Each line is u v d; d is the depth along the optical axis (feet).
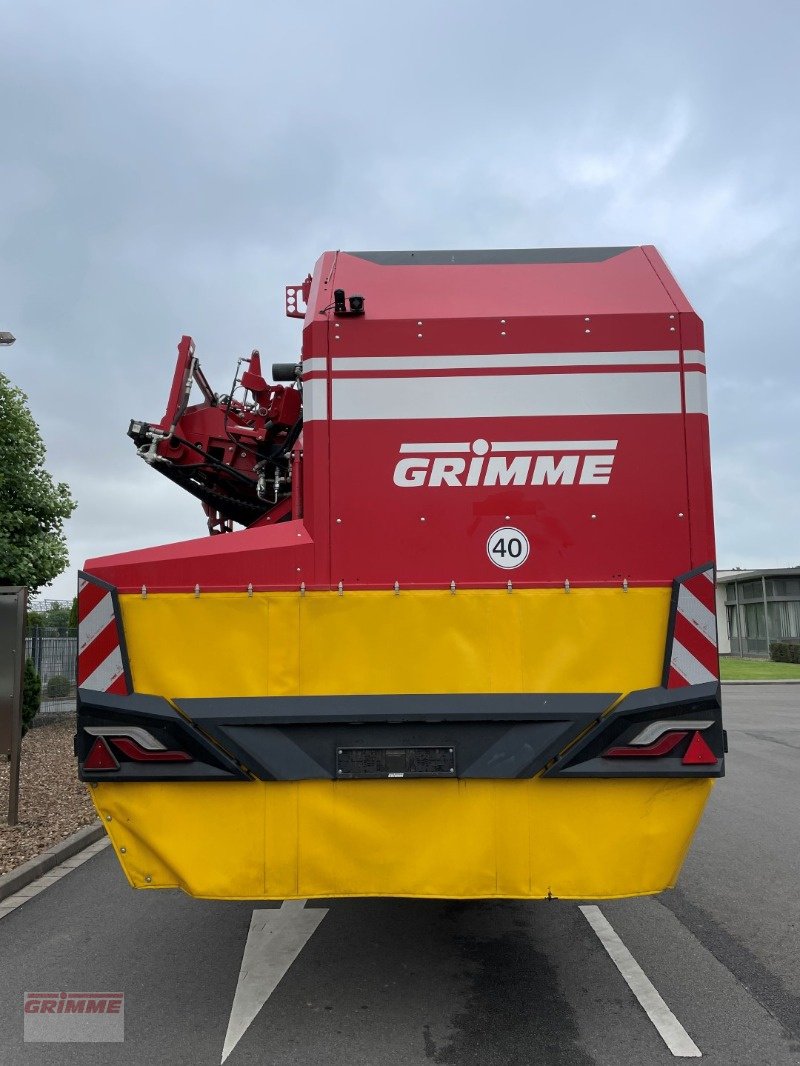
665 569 11.71
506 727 11.30
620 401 11.98
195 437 24.17
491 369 12.03
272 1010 12.17
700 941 15.16
